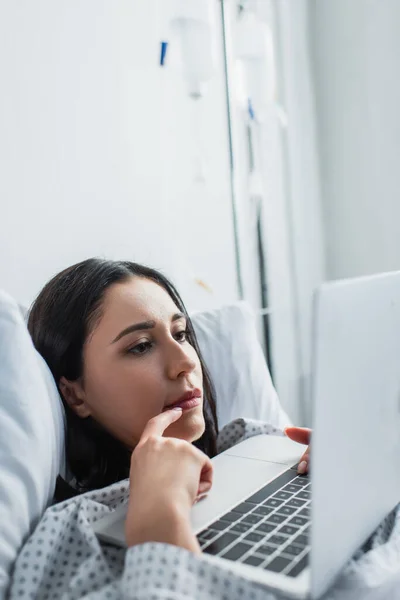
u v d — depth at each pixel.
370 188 1.93
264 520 0.64
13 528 0.62
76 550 0.63
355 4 1.88
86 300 0.88
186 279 1.58
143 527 0.57
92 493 0.73
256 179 1.71
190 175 1.59
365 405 0.54
